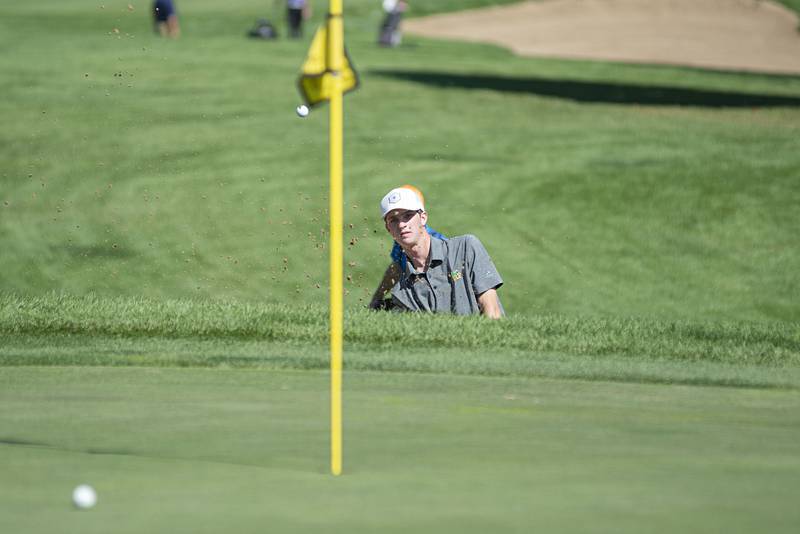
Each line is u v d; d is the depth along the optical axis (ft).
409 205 108.27
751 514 46.91
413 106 331.98
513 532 44.21
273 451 57.82
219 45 442.91
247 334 95.45
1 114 284.41
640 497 49.44
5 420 65.26
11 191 225.15
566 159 267.39
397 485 51.44
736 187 247.50
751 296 195.31
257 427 63.62
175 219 212.23
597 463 55.83
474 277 110.73
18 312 101.19
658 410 70.03
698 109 360.28
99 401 70.59
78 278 183.52
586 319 104.12
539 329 98.17
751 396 75.31
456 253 111.04
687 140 293.23
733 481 52.47
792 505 48.34
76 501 47.73
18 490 50.47
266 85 344.08
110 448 58.39
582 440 61.05
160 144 262.26
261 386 76.28
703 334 98.99
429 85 381.81
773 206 237.25
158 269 190.39
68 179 233.96
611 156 271.90
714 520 46.06
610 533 44.21
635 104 366.02
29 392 73.67
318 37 57.41
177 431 62.23
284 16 613.52
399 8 534.78
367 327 95.14
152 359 84.28
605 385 78.48
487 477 52.85
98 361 84.58
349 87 58.03
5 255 190.60
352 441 60.49
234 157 254.47
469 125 305.94
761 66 592.60
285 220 216.13
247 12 628.28
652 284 200.23
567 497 49.44
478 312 111.34
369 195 233.55
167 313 101.86
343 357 85.56
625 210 232.73
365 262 199.72
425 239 110.42
